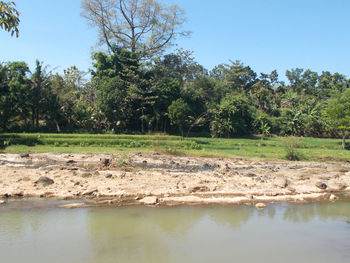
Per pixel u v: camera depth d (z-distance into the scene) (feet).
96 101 119.03
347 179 51.06
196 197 36.35
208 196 37.47
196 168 58.70
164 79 133.90
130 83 121.39
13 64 110.83
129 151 76.07
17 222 27.30
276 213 32.65
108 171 49.24
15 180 39.81
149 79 133.69
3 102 104.32
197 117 137.59
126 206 32.78
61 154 66.18
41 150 70.18
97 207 32.07
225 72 210.79
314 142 120.06
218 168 57.31
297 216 31.91
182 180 44.42
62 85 130.93
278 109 173.37
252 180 46.60
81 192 35.96
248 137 138.10
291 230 27.91
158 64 142.72
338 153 87.10
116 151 74.33
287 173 54.60
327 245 24.79
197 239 25.25
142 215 30.35
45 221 27.76
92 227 26.76
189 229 27.32
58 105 116.37
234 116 137.69
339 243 25.27
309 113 158.92
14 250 21.99
